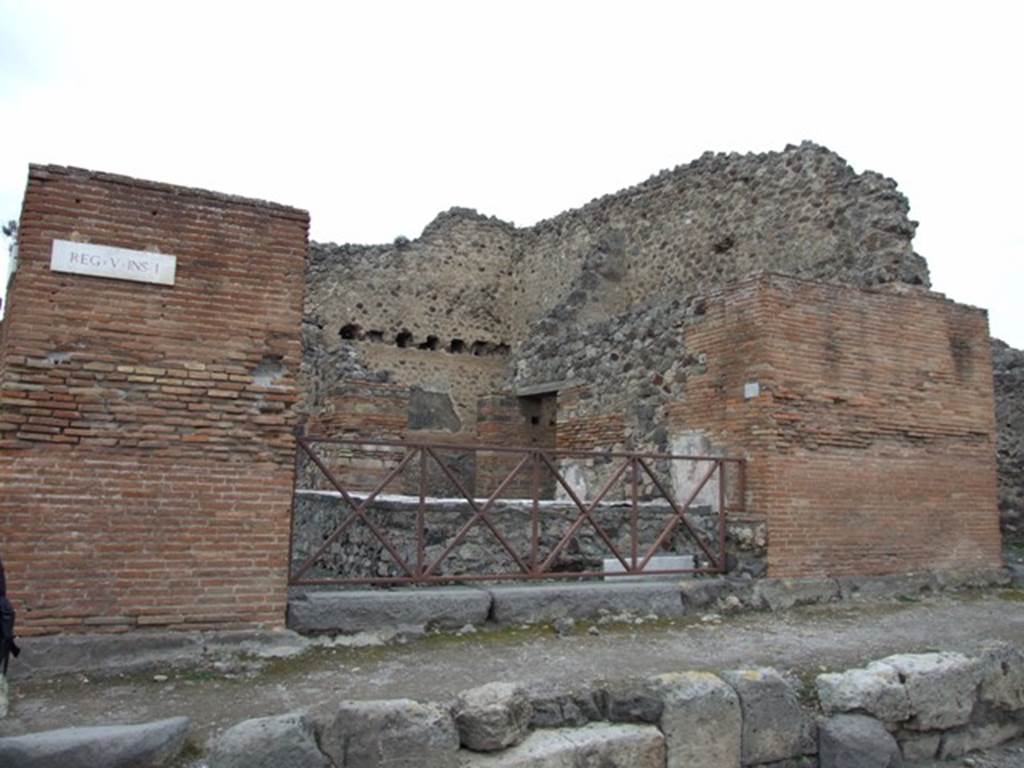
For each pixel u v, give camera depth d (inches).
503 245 860.0
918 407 369.7
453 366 823.1
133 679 205.2
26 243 216.2
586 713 199.8
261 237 242.2
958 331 390.3
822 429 339.6
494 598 271.3
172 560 222.5
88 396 217.9
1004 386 565.3
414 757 177.2
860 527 344.8
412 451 270.8
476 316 838.5
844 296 354.0
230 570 228.8
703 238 599.8
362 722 175.3
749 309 339.6
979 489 386.9
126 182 227.8
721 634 272.4
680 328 382.3
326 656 229.8
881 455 354.9
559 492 473.1
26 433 210.7
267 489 235.3
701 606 305.6
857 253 467.2
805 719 217.8
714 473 346.3
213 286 234.5
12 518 207.5
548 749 185.0
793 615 306.3
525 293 836.6
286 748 167.9
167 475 224.2
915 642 266.5
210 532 227.3
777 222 535.8
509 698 188.2
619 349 431.2
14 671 200.4
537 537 287.6
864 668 233.5
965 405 386.9
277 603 233.9
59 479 213.2
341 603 246.4
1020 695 254.8
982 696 247.6
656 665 228.8
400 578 263.1
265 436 236.5
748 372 337.1
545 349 516.1
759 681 215.0
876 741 216.5
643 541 347.6
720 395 351.3
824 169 504.1
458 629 263.3
